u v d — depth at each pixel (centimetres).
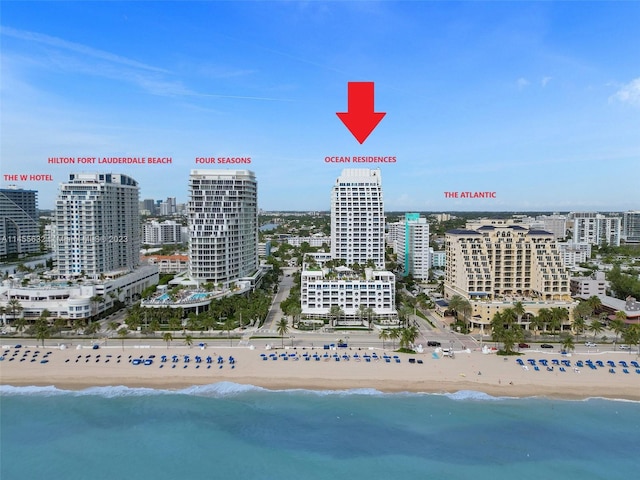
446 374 16775
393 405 14838
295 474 11681
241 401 15075
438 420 14012
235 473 11738
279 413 14375
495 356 18338
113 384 16138
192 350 18825
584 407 14750
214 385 16062
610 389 15800
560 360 17900
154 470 11856
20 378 16450
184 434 13325
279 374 16775
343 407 14712
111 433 13388
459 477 11569
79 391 15675
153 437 13188
